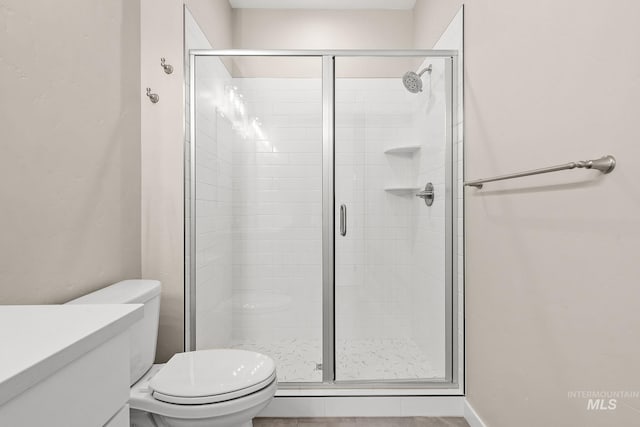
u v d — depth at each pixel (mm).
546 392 1369
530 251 1470
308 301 2316
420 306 2289
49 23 1388
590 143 1133
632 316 988
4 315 792
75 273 1545
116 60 1862
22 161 1263
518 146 1556
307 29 3430
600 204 1096
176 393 1411
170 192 2133
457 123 2258
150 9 2127
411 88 2291
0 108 1173
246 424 1547
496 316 1767
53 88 1409
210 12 2691
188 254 2215
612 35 1044
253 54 2293
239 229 2326
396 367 2266
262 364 1624
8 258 1207
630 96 984
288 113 2318
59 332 675
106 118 1771
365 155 2311
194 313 2215
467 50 2125
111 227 1816
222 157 2297
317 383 2234
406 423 2084
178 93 2127
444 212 2281
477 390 1992
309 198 2330
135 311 837
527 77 1483
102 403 719
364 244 2316
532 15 1446
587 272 1153
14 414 502
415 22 3330
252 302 2318
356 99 2307
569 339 1238
